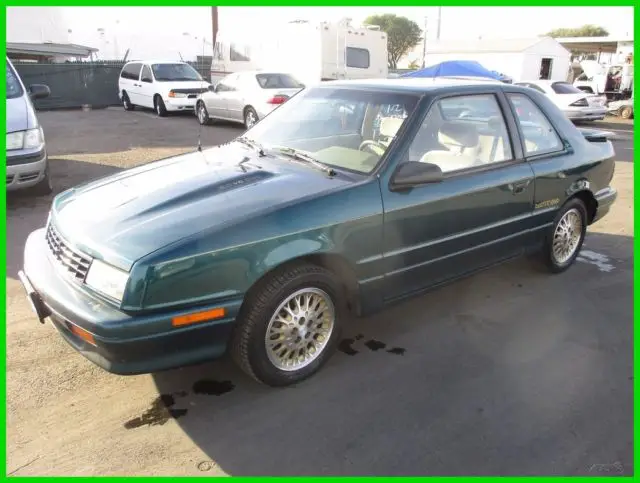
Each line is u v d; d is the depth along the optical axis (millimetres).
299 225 2939
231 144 4223
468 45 28328
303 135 3994
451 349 3627
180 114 18328
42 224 5879
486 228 3908
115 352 2578
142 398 3049
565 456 2684
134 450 2658
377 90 3887
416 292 3633
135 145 11648
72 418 2869
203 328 2729
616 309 4250
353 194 3174
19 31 27781
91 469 2533
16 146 6312
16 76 7105
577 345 3711
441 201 3529
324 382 3234
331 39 15602
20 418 2855
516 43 26562
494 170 3932
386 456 2660
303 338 3156
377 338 3754
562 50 27281
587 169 4691
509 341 3746
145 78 18047
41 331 3695
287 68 16594
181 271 2625
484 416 2961
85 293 2742
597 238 6000
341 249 3105
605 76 23891
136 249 2646
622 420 2953
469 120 3893
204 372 3303
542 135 4453
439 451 2699
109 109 20672
